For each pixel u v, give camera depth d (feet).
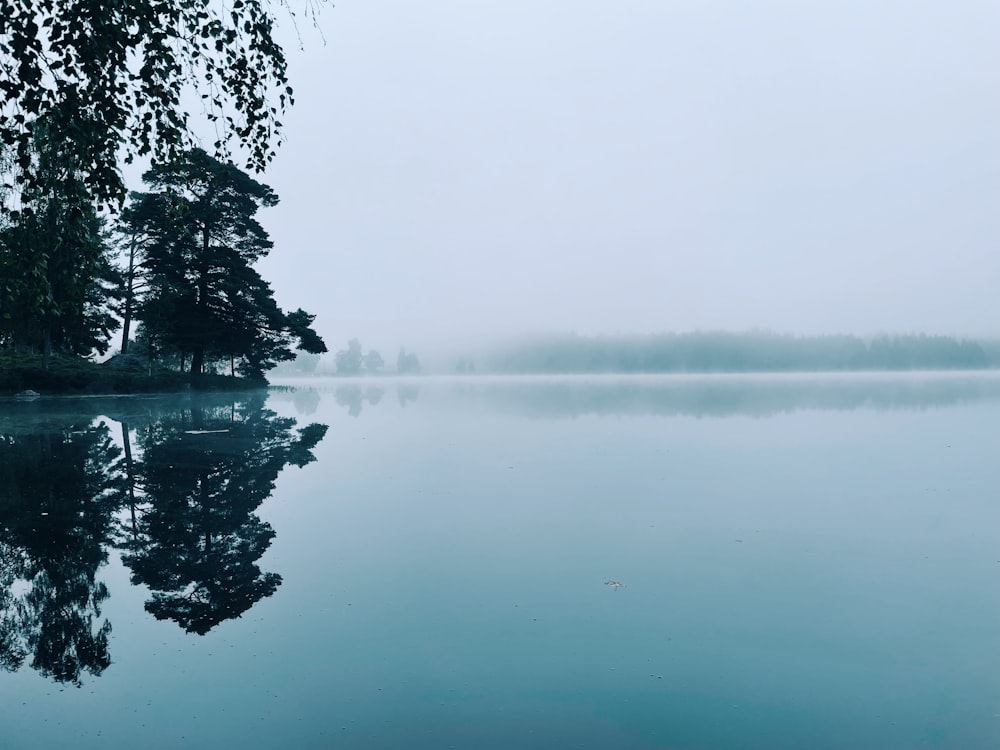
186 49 25.63
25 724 10.69
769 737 10.19
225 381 143.54
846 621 15.05
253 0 26.25
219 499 29.37
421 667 12.71
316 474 36.14
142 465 39.06
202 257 127.95
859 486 31.96
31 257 24.98
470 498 29.58
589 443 50.19
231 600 16.58
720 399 115.44
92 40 21.79
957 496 29.40
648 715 10.89
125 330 159.22
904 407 89.04
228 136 28.32
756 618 15.25
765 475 35.35
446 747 9.93
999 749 9.78
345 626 14.85
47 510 27.14
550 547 21.53
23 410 81.71
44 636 14.43
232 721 10.74
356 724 10.64
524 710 11.06
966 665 12.74
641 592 17.08
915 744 9.95
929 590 17.15
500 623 14.97
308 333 150.82
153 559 20.24
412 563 19.74
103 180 23.62
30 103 21.22
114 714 11.00
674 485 32.55
